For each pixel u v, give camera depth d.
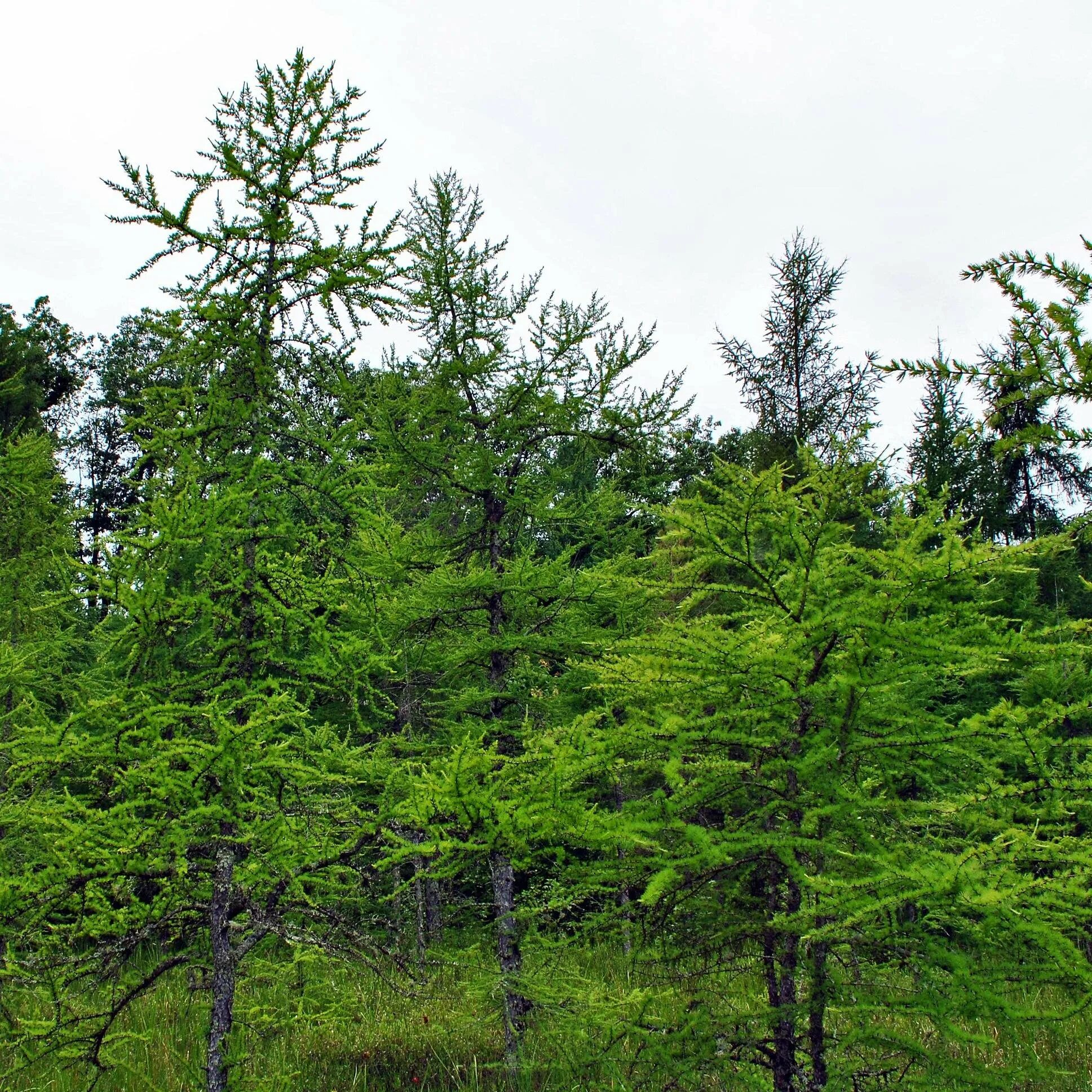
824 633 4.34
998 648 4.07
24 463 10.94
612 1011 5.36
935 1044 6.52
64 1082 6.82
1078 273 2.81
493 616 8.85
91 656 12.02
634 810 4.46
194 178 5.21
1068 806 4.61
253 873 4.81
